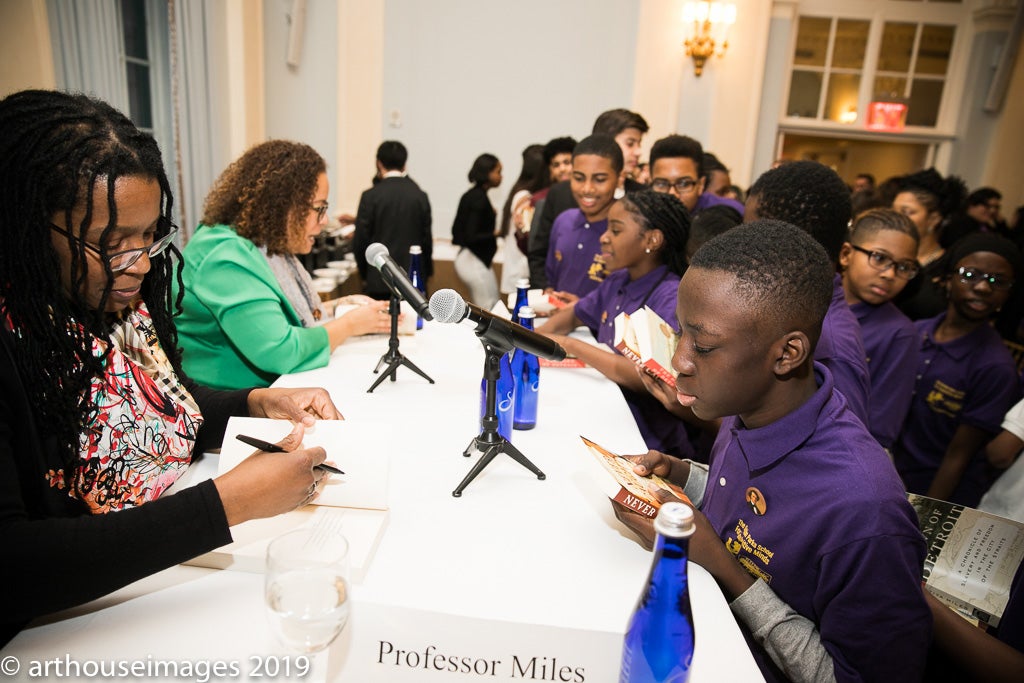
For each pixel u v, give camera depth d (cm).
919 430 202
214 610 80
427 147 595
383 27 562
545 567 91
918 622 81
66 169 79
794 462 90
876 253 160
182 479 111
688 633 64
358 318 186
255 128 489
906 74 642
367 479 98
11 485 76
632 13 564
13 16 260
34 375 83
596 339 221
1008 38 597
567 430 141
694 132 578
